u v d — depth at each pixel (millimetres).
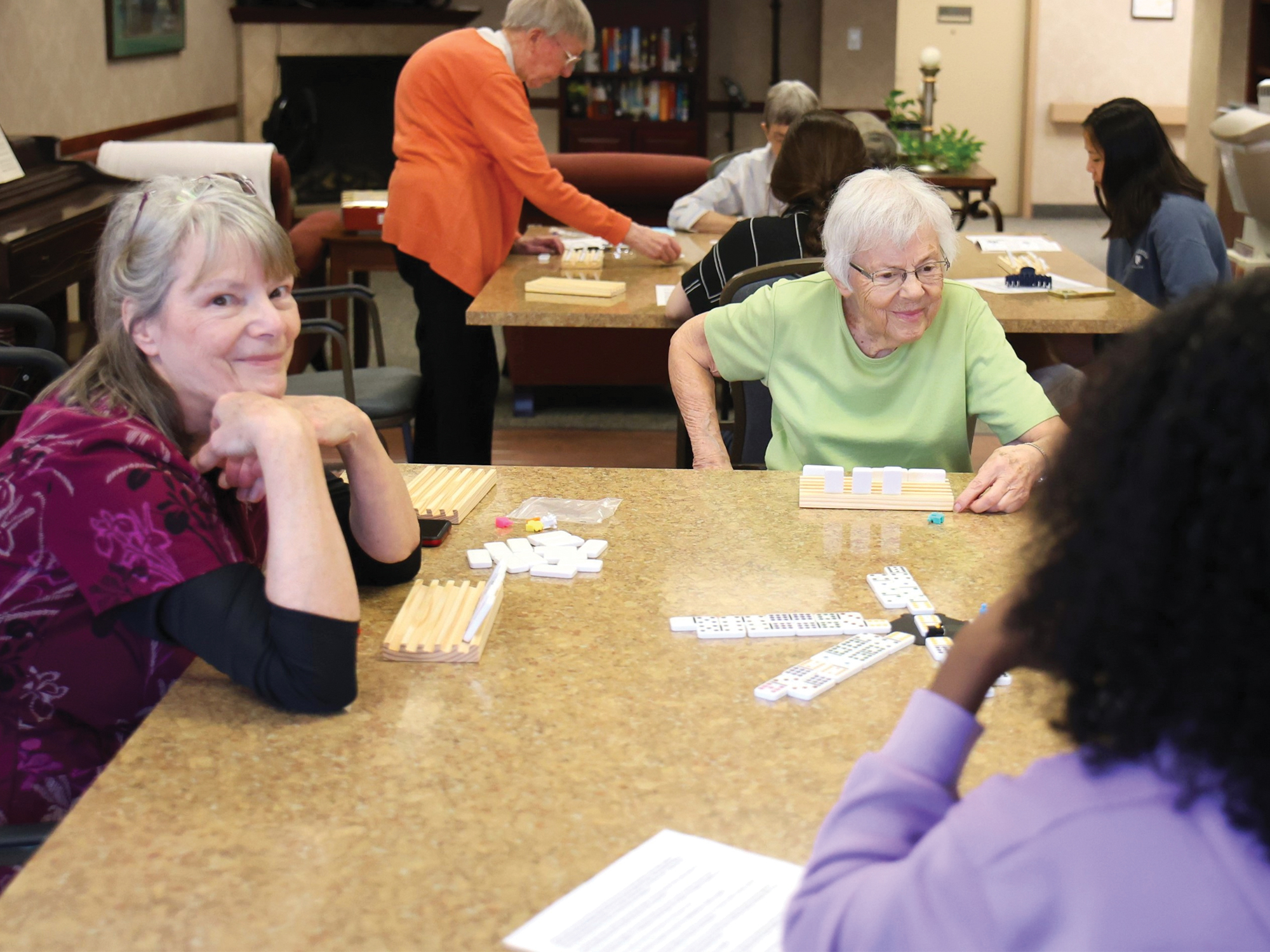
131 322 1371
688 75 9734
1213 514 588
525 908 953
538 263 4078
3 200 4492
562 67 3877
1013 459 1887
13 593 1282
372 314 3855
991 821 650
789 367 2314
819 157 3119
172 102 7949
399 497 1564
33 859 1004
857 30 9531
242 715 1241
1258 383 585
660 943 915
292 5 8945
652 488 1965
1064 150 11531
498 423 5188
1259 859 597
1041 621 676
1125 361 650
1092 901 610
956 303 2258
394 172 3926
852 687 1312
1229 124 5707
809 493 1878
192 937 915
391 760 1161
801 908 717
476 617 1389
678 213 4867
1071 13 11195
